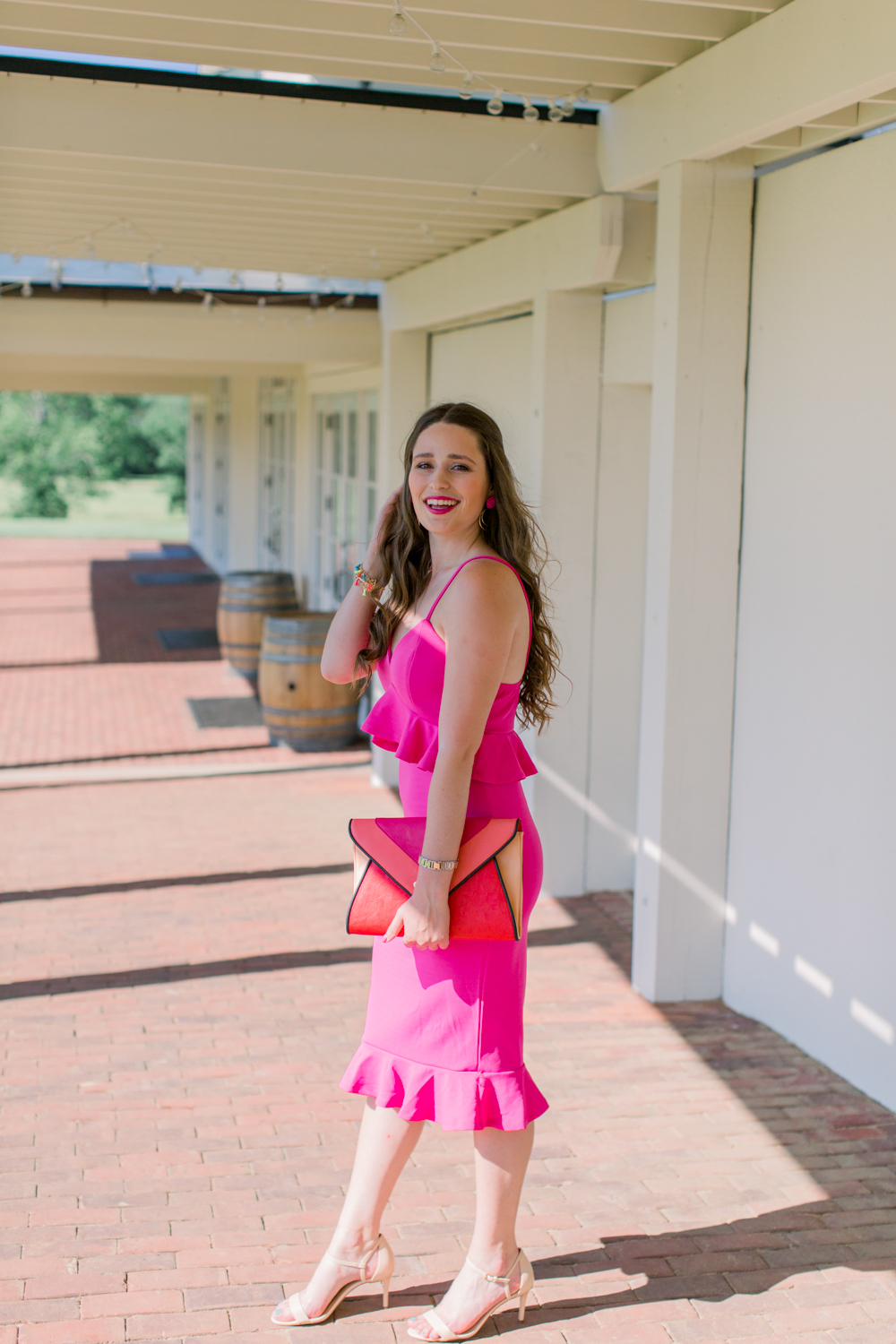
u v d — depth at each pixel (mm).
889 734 3861
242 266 7371
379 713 2666
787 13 3584
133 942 5523
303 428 13945
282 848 7094
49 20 3604
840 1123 3850
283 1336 2721
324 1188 3414
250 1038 4496
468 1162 3588
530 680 2672
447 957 2531
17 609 17594
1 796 8266
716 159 4391
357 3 3311
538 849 2629
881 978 3943
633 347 5621
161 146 4523
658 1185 3463
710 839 4793
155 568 23609
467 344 7297
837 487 4070
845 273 3994
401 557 2615
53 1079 4121
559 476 5934
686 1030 4578
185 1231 3176
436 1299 2867
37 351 9289
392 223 6105
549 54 3965
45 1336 2717
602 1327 2789
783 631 4402
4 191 5422
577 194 5008
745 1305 2889
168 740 9992
